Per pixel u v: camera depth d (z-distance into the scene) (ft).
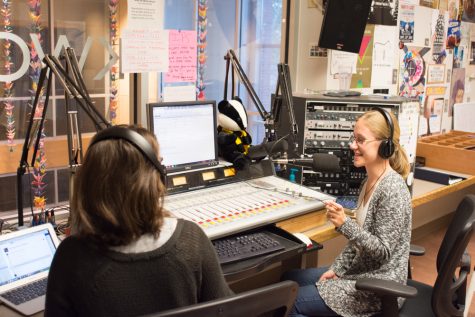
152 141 4.12
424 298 7.77
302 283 7.99
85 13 8.46
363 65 12.76
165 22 9.84
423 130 15.19
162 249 3.83
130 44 9.01
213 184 8.37
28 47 7.86
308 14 11.48
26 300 5.55
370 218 7.18
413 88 14.49
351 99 9.77
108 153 3.79
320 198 8.15
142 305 3.79
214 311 3.63
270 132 8.87
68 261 3.77
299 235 7.57
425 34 14.57
